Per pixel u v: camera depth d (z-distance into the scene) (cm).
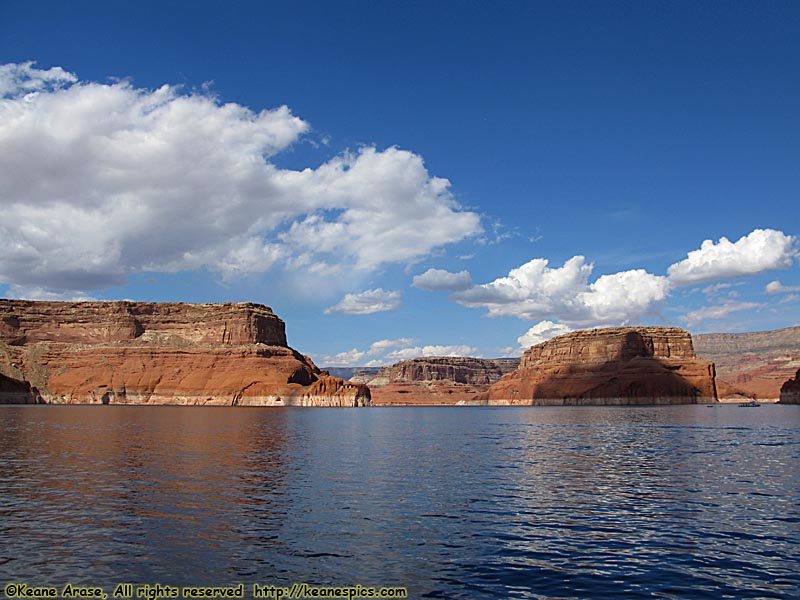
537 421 12456
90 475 3909
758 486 3681
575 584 2003
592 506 3095
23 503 3031
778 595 1916
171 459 4797
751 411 16775
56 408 18212
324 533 2545
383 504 3111
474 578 2052
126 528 2578
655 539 2495
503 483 3797
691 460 4984
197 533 2519
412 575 2077
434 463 4803
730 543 2436
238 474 4041
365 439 7312
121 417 12062
